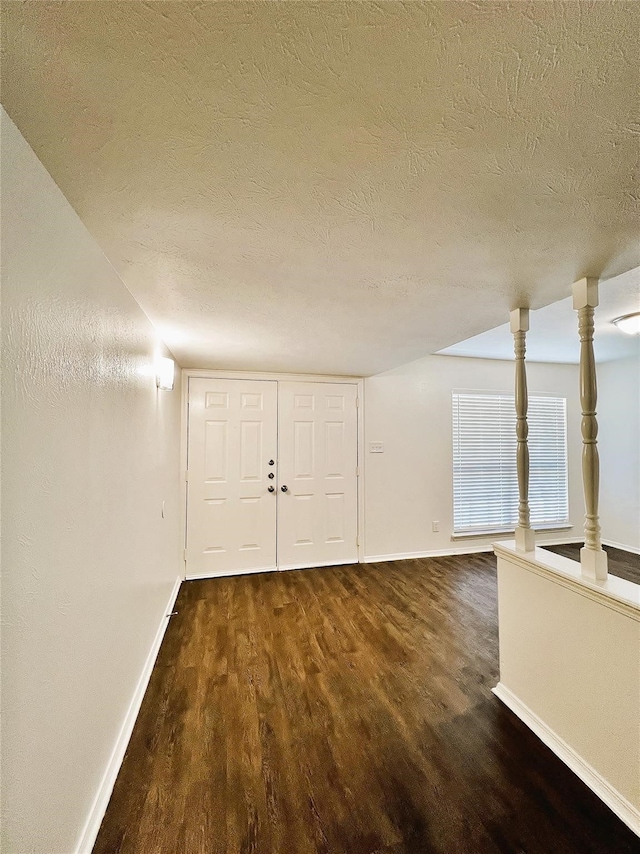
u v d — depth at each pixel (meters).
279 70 0.66
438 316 2.11
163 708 1.80
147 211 1.11
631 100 0.73
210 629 2.57
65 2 0.55
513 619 1.84
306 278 1.60
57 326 0.98
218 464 3.65
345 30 0.60
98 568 1.28
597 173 0.94
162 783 1.40
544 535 4.68
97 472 1.27
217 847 1.19
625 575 3.63
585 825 1.26
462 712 1.79
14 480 0.79
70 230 1.06
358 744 1.59
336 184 0.99
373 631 2.54
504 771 1.47
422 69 0.66
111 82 0.69
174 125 0.78
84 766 1.15
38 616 0.89
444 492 4.34
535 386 4.73
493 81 0.69
